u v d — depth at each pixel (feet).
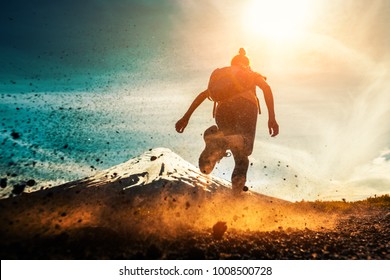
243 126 15.53
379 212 27.30
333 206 32.04
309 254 10.07
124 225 10.85
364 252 10.65
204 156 15.70
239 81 15.84
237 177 15.06
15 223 10.27
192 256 8.86
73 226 10.31
